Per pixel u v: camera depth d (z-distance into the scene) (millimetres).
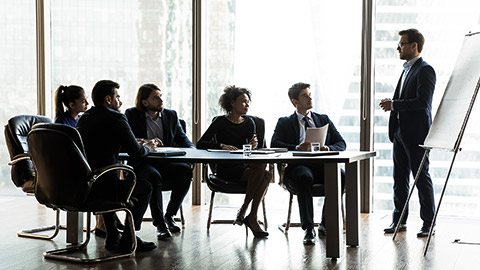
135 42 6859
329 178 4281
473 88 4531
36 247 4715
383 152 6273
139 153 4254
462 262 4266
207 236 5117
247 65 6574
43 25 6992
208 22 6648
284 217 6117
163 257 4371
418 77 5203
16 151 4848
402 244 4859
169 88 6812
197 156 4281
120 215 6121
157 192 4980
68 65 7016
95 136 4219
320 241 4934
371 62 6176
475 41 4812
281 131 5340
